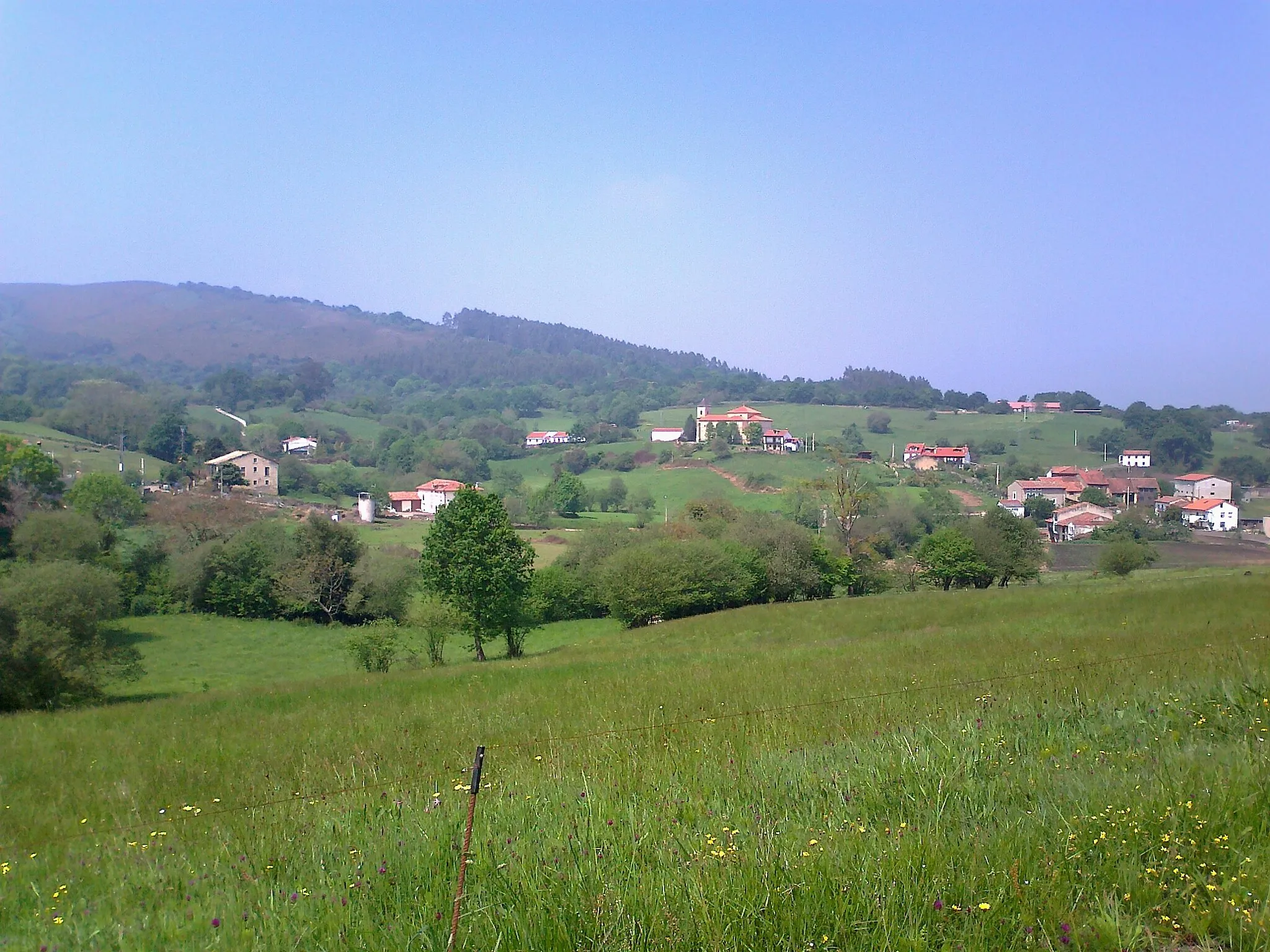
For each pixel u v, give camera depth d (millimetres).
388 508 119500
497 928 5152
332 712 18875
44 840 9727
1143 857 5664
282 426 173750
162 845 8562
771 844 5988
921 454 145375
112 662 36938
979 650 20047
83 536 61531
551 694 18391
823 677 17000
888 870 5434
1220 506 101062
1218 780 6562
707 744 10484
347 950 5191
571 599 63594
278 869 7082
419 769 11266
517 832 7105
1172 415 148125
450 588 42125
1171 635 19219
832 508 75375
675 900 5230
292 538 65375
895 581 71125
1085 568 75812
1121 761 7719
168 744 16094
